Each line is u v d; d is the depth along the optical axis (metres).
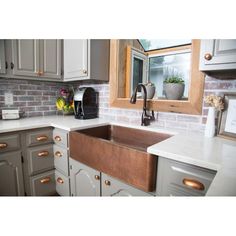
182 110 1.36
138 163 0.92
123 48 1.81
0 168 1.39
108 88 1.91
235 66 0.88
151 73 1.64
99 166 1.13
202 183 0.75
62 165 1.60
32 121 1.71
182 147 0.92
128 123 1.66
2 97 1.83
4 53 1.57
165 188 0.88
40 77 1.85
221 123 1.13
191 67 1.29
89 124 1.55
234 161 0.73
